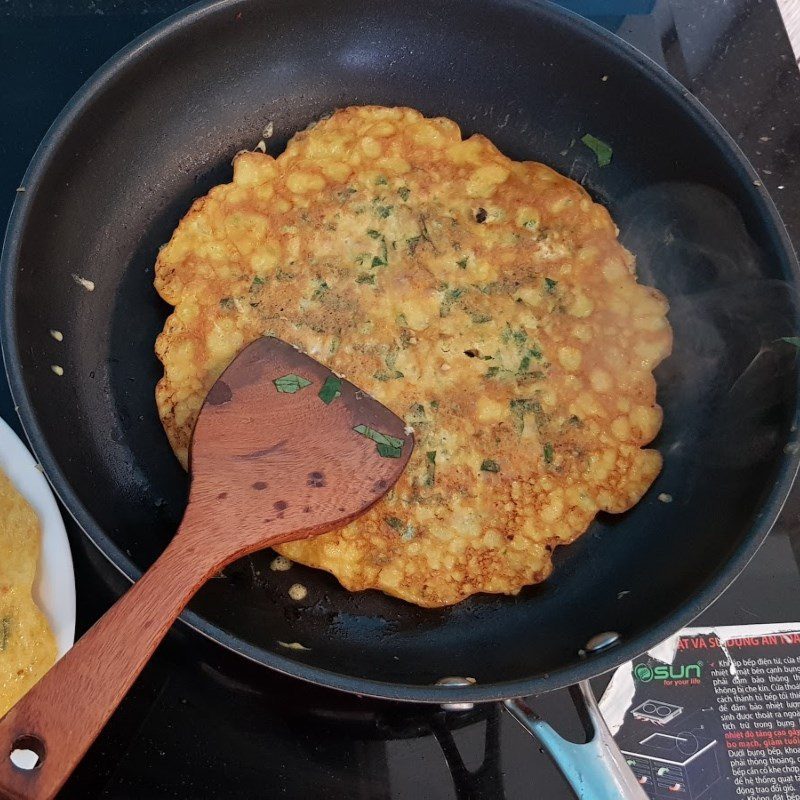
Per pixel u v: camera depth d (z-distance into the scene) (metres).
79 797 0.32
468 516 0.35
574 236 0.38
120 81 0.36
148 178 0.39
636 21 0.47
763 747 0.35
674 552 0.35
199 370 0.36
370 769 0.34
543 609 0.36
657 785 0.34
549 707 0.35
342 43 0.40
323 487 0.32
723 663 0.36
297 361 0.33
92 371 0.37
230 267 0.37
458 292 0.37
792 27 0.49
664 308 0.37
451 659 0.34
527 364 0.37
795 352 0.32
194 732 0.34
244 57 0.39
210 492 0.31
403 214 0.38
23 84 0.42
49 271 0.35
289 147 0.39
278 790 0.33
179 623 0.35
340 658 0.34
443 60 0.41
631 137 0.40
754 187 0.35
